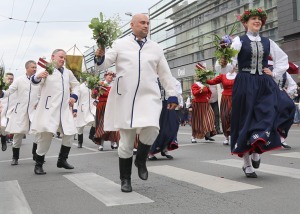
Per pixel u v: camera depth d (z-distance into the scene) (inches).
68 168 272.8
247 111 210.1
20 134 319.3
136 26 197.9
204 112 441.1
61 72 268.8
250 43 215.0
